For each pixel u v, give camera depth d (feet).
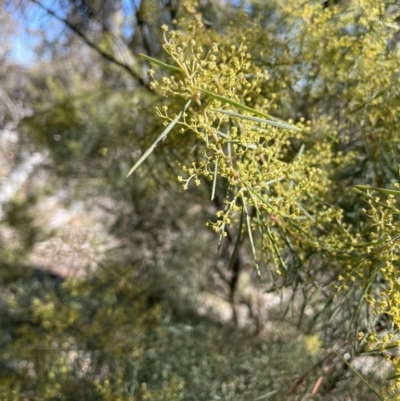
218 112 2.68
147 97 6.31
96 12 6.37
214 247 8.34
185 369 5.83
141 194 7.68
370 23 3.64
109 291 6.63
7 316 8.14
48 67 9.44
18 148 9.86
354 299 3.72
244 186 2.74
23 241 9.62
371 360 4.37
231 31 4.23
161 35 5.58
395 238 2.67
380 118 3.93
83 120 8.25
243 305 8.35
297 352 4.97
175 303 7.70
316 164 3.99
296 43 4.07
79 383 6.00
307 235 3.12
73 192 9.33
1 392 5.58
